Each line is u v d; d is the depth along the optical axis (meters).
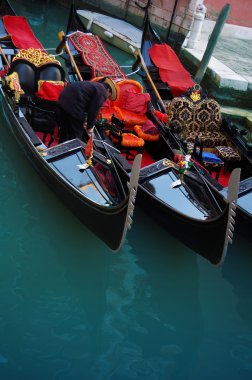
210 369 4.43
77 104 5.89
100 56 8.01
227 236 4.66
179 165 5.77
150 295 5.14
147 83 7.97
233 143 6.77
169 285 5.29
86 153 5.62
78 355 4.35
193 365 4.44
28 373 4.10
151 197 5.50
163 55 8.29
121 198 5.39
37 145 5.95
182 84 7.90
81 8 14.09
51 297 4.91
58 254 5.40
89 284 5.14
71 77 7.69
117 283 5.21
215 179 6.12
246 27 12.49
